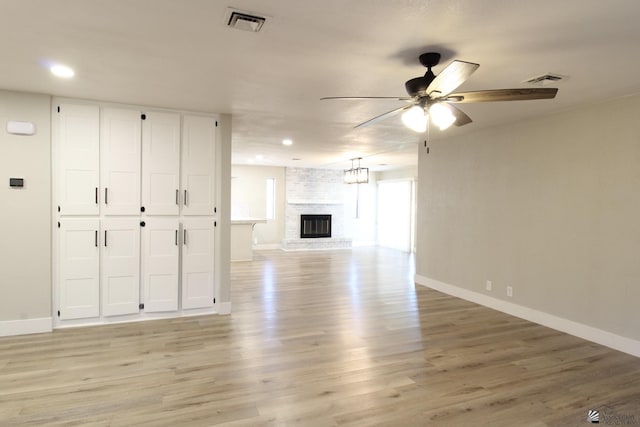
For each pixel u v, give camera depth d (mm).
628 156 3420
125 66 2848
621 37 2260
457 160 5469
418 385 2789
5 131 3543
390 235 11227
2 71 2984
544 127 4180
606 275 3586
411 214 10234
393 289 5836
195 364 3086
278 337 3717
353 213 11648
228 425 2264
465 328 4059
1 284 3588
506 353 3395
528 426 2305
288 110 4109
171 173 4172
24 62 2775
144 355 3244
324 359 3219
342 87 3309
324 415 2385
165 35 2311
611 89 3230
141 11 2010
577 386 2803
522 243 4445
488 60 2631
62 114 3744
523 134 4434
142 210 4070
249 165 10227
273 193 10648
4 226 3578
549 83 3088
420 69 2852
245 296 5301
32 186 3654
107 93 3574
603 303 3609
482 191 5023
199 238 4324
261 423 2289
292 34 2279
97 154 3879
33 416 2324
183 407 2451
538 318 4230
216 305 4445
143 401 2516
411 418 2367
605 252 3598
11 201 3590
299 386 2748
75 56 2650
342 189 11312
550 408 2506
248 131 5262
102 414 2361
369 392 2676
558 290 4027
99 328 3871
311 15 2041
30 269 3676
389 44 2402
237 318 4297
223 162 4375
